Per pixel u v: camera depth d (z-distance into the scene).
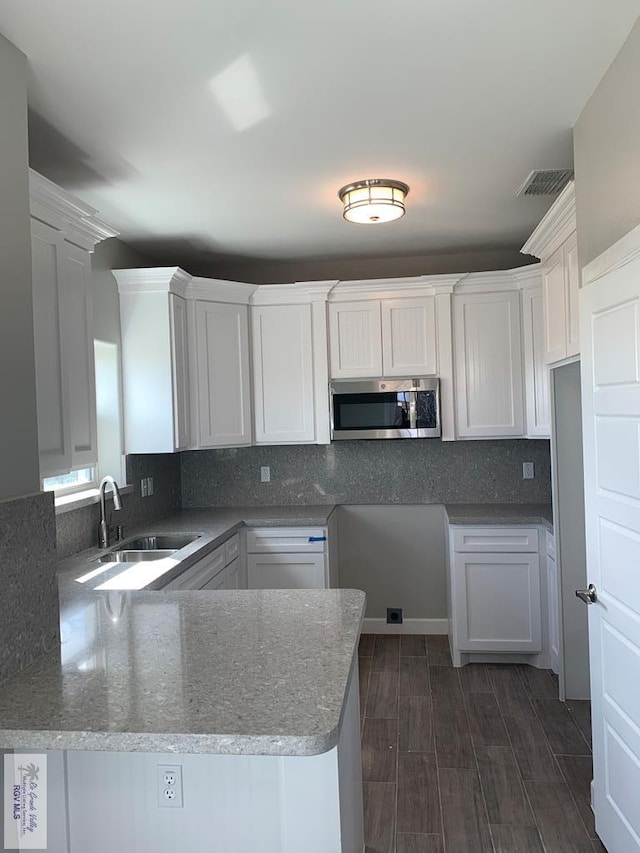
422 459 4.51
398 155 2.64
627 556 1.90
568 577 3.32
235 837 1.47
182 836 1.49
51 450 2.15
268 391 4.26
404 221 3.59
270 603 2.04
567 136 2.50
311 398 4.24
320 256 4.36
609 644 2.09
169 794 1.48
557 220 2.74
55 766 1.50
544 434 3.91
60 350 2.23
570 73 2.04
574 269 2.68
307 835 1.41
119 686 1.42
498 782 2.59
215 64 1.91
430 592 4.49
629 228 1.89
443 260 4.41
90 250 2.50
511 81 2.07
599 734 2.21
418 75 2.02
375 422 4.15
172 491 4.42
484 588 3.84
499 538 3.82
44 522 1.70
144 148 2.50
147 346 3.71
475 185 3.02
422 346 4.15
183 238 3.81
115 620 1.91
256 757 1.47
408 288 4.14
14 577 1.56
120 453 3.67
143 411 3.71
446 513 4.12
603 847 2.19
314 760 1.40
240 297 4.18
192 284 3.93
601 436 2.08
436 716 3.19
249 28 1.74
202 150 2.53
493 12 1.71
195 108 2.18
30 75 1.94
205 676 1.46
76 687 1.43
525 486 4.42
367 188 2.96
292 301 4.23
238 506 4.60
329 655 1.56
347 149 2.56
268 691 1.37
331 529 4.12
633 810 1.92
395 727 3.08
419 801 2.48
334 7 1.67
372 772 2.69
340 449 4.57
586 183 2.26
